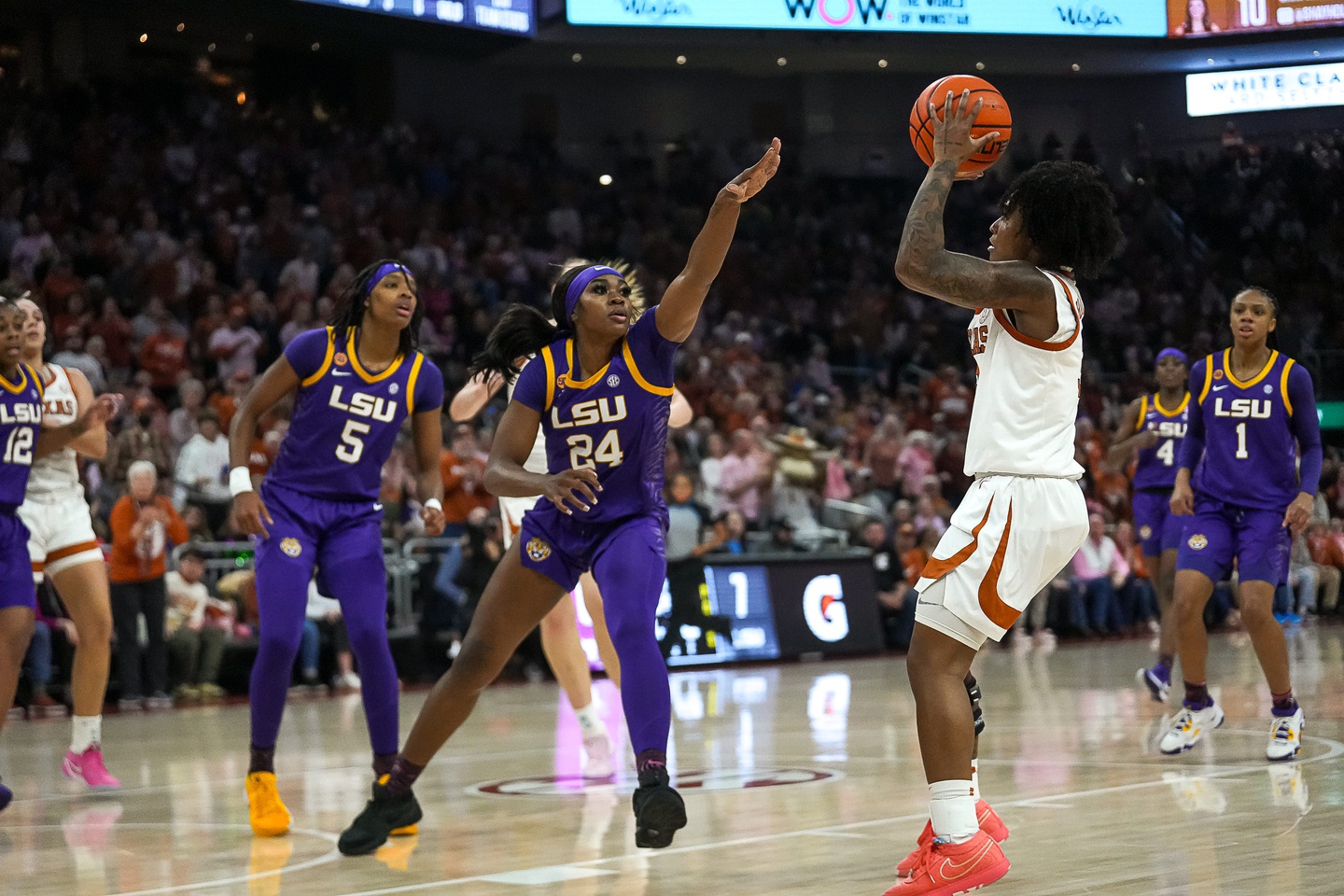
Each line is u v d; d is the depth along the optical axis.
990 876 5.51
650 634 6.37
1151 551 14.20
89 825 8.47
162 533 17.33
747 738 11.87
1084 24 33.81
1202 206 38.94
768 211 36.47
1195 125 39.31
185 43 32.59
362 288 7.97
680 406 10.23
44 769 11.37
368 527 8.08
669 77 37.94
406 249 30.83
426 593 19.69
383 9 27.53
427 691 18.34
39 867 7.14
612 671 10.18
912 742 11.33
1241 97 37.34
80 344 22.22
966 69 38.06
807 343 33.19
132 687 17.28
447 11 28.44
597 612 10.08
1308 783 8.52
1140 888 5.84
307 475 8.00
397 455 20.52
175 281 25.50
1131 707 13.43
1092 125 39.56
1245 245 38.53
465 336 28.70
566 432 6.66
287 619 7.80
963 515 5.78
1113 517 26.98
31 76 30.81
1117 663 19.14
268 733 7.88
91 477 19.30
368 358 8.02
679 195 36.66
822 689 16.66
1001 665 19.30
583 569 6.85
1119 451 13.93
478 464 20.75
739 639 21.61
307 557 7.93
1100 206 5.85
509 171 34.38
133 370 23.42
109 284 25.31
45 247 24.88
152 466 17.41
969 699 5.85
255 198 29.98
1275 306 10.12
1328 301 37.72
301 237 28.36
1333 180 38.31
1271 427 10.02
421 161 33.16
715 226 6.30
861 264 37.06
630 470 6.68
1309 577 28.36
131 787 10.14
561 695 17.14
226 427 21.30
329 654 19.38
